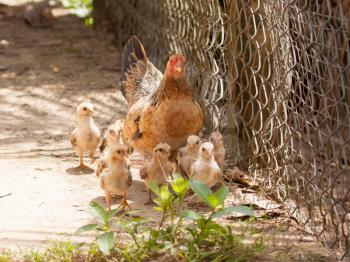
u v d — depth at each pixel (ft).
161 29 50.29
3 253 27.73
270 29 32.65
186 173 34.27
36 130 45.39
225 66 37.86
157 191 28.19
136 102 37.78
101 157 36.88
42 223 31.27
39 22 75.20
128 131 37.04
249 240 28.86
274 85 32.99
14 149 41.75
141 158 40.65
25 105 50.44
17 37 70.69
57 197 34.42
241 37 35.22
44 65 60.95
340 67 26.02
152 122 35.35
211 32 39.96
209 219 26.89
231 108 37.55
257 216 31.63
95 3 72.74
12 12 81.00
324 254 27.43
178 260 26.53
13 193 34.83
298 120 30.45
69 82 55.98
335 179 27.58
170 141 35.60
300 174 31.68
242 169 37.37
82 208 33.09
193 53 42.42
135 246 27.68
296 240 29.04
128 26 60.85
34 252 27.68
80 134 37.68
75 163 39.65
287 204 32.17
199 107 35.81
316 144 30.27
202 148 32.71
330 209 27.91
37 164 39.19
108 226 27.09
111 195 33.47
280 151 32.76
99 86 54.80
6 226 30.86
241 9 34.99
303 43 29.04
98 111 49.26
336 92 26.35
